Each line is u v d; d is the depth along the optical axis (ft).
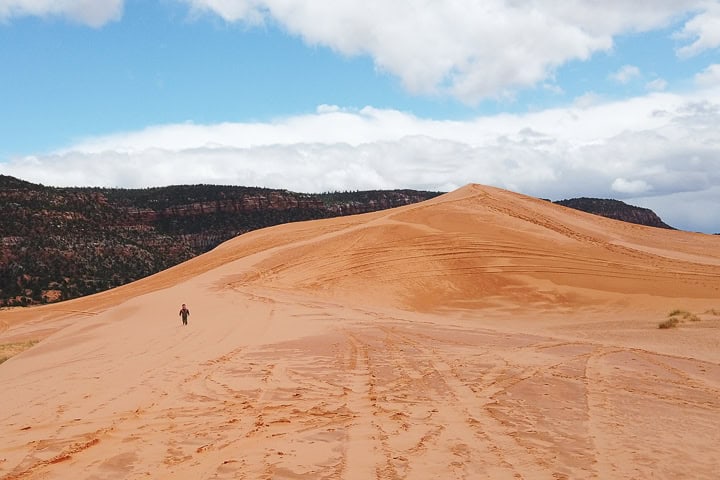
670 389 37.06
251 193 537.65
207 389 36.91
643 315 106.01
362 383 38.09
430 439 25.59
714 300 124.36
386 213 252.01
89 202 443.32
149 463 22.85
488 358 47.85
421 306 127.65
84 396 35.88
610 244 189.88
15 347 106.22
